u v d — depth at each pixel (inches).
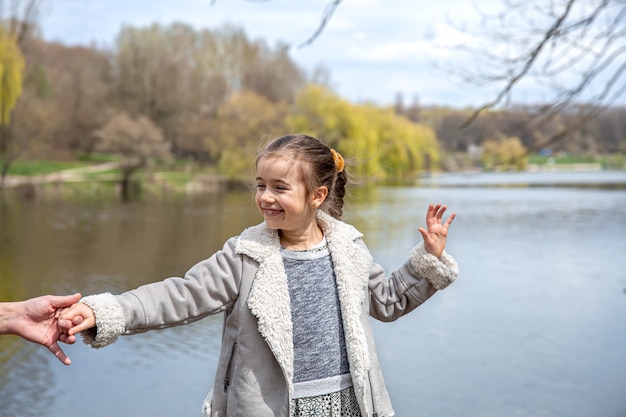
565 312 609.6
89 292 671.8
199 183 1891.0
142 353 499.8
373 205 1453.0
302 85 2297.0
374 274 84.2
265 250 78.0
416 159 2038.6
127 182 1800.0
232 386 75.9
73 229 1064.2
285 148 79.5
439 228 83.7
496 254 896.9
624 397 416.5
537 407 400.8
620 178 2672.2
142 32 2613.2
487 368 466.0
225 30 2805.1
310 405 77.1
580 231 1098.7
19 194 1567.4
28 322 71.8
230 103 1962.4
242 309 76.3
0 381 437.1
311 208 81.2
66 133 2092.8
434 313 606.9
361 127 1633.9
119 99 2226.9
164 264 811.4
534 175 2989.7
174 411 396.2
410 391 426.0
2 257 833.5
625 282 728.3
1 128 1711.4
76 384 437.7
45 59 2183.8
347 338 78.7
